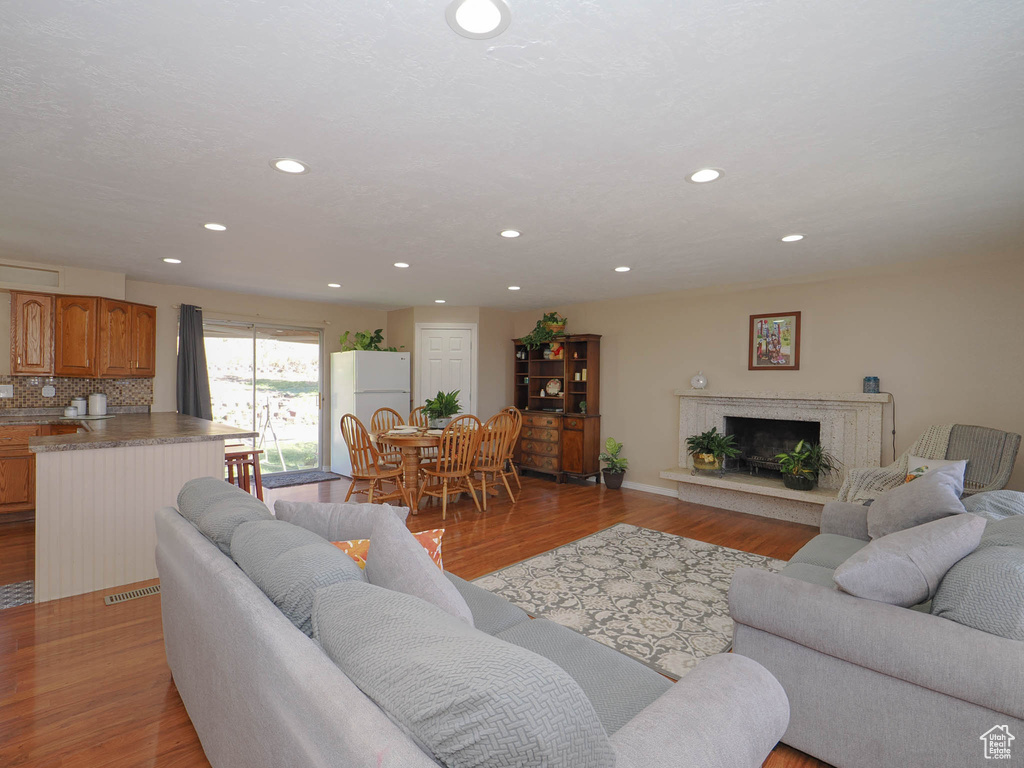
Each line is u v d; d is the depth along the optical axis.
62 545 2.82
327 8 1.32
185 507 1.96
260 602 1.18
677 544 3.94
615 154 2.20
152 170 2.38
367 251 3.88
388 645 0.87
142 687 2.04
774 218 3.03
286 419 6.65
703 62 1.55
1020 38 1.42
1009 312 3.73
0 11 1.32
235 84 1.68
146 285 5.35
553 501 5.37
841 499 3.67
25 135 2.04
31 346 4.39
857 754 1.57
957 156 2.19
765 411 4.96
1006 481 3.18
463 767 0.69
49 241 3.63
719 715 1.01
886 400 4.18
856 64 1.55
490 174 2.41
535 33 1.42
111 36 1.44
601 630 2.56
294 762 0.92
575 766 0.71
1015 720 1.31
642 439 5.92
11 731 1.78
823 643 1.59
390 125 1.96
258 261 4.25
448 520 4.61
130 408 5.22
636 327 5.99
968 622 1.41
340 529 1.77
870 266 4.28
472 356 6.91
